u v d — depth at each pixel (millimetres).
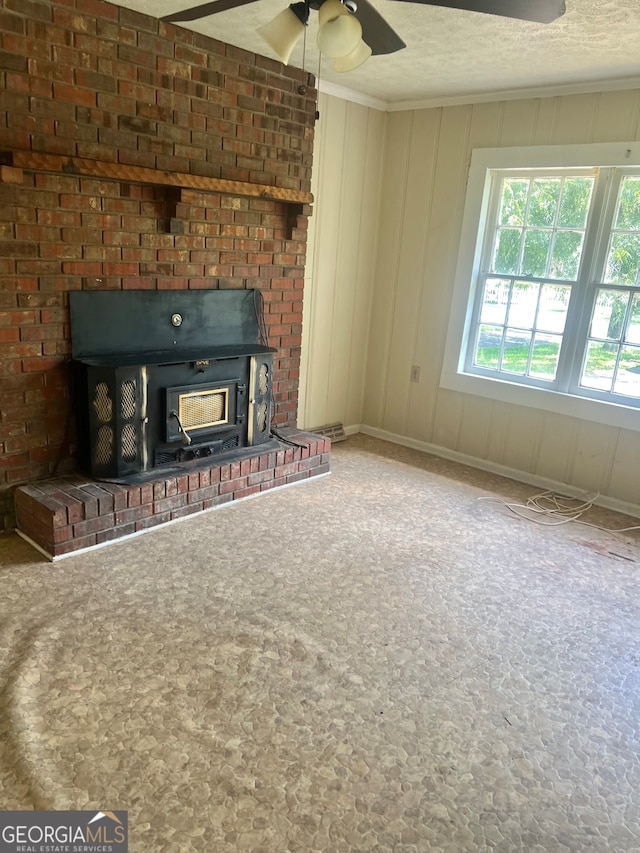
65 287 2734
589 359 3688
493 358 4113
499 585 2670
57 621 2201
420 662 2123
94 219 2758
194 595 2424
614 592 2676
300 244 3734
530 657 2195
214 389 3193
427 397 4441
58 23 2471
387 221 4441
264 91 3283
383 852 1440
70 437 2904
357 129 4105
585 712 1946
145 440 2953
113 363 2785
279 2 2502
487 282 4055
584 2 2293
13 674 1907
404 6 2453
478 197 3906
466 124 3906
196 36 2916
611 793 1655
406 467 4125
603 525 3387
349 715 1858
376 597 2504
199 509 3152
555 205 3678
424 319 4355
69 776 1577
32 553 2652
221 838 1446
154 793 1550
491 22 2586
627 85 3223
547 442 3883
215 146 3125
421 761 1712
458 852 1456
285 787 1597
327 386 4516
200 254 3219
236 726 1784
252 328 3590
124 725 1753
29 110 2465
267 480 3479
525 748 1786
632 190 3379
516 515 3441
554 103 3521
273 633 2217
